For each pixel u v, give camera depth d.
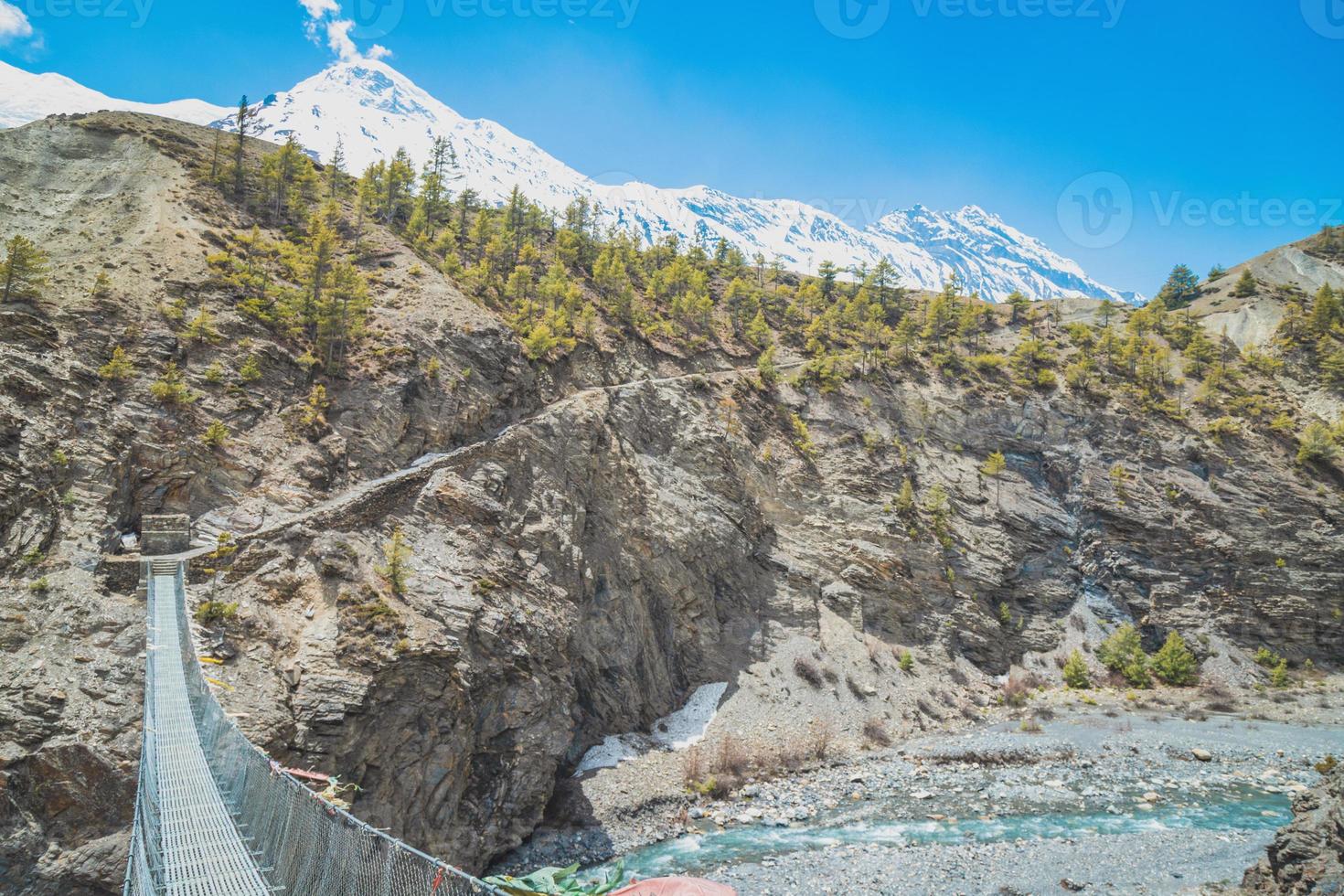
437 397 77.12
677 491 88.31
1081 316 163.88
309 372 72.56
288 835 20.77
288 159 97.56
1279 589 103.75
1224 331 164.00
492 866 51.84
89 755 40.97
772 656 82.81
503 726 56.03
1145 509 108.19
